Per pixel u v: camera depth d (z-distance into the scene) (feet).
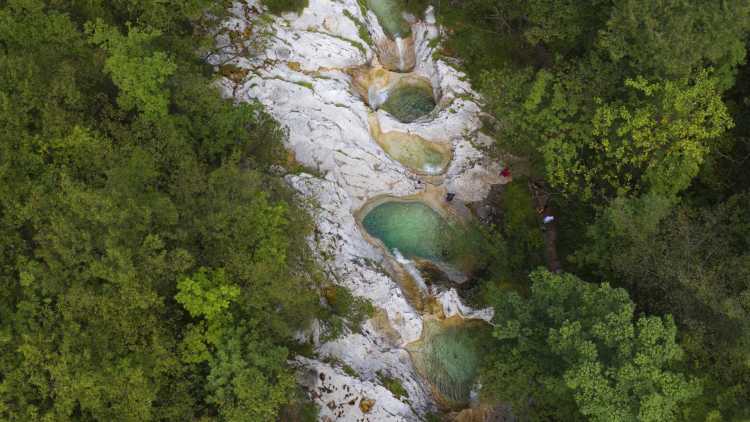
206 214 69.46
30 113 68.44
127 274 57.77
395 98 111.45
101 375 56.39
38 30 72.23
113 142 72.13
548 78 85.71
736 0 69.97
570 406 69.05
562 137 85.05
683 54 73.10
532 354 72.08
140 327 61.05
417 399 79.00
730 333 66.90
